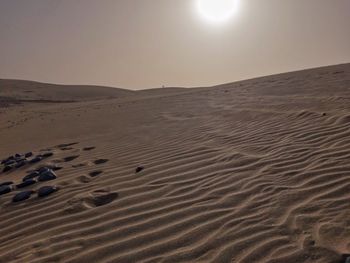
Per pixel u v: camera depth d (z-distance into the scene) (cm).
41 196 532
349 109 823
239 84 2734
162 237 366
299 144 628
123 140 951
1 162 871
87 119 1678
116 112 1825
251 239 342
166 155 695
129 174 595
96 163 713
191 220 397
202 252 332
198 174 551
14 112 2994
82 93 6462
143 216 420
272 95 1480
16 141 1287
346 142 590
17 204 515
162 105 1867
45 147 1044
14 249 379
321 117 799
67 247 368
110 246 360
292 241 330
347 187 424
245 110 1132
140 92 6181
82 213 450
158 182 536
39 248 372
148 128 1108
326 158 532
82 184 571
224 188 480
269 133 753
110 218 425
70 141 1093
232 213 403
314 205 394
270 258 309
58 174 654
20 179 658
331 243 317
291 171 506
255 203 421
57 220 439
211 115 1182
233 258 317
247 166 558
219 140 768
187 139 830
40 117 2183
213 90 2561
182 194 477
